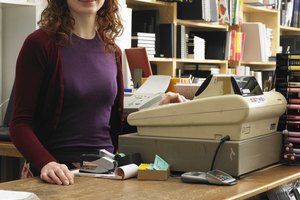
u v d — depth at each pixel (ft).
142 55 11.08
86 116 6.89
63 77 6.70
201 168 6.12
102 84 6.97
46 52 6.65
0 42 11.39
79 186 5.54
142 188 5.43
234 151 5.92
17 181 5.82
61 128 6.83
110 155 6.35
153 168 5.91
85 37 7.10
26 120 6.60
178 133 6.34
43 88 6.79
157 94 8.73
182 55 14.69
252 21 20.34
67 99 6.75
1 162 10.99
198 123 6.17
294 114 7.05
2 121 11.35
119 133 7.56
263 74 19.03
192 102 6.22
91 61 6.98
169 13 14.40
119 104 7.50
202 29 17.12
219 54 16.51
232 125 6.00
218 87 6.36
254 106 6.06
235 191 5.31
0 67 11.41
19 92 6.63
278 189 6.82
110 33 7.36
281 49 20.99
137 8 14.61
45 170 5.86
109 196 5.06
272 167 6.72
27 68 6.61
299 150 6.92
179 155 6.26
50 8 6.90
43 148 6.38
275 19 19.97
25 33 11.16
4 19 11.41
